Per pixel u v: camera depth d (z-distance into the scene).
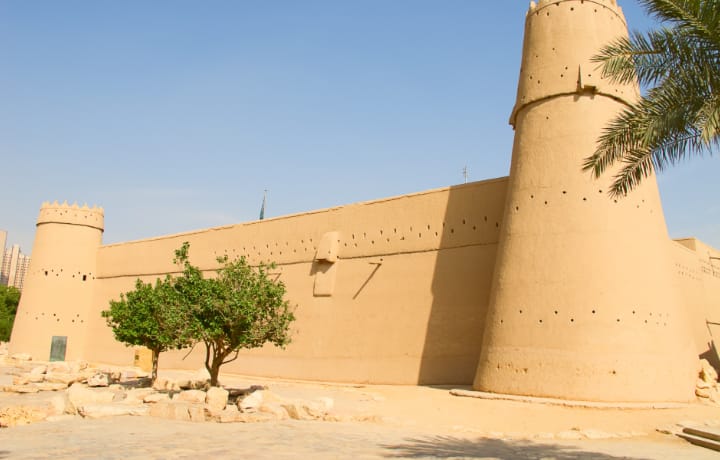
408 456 8.34
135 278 33.06
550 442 10.26
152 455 7.84
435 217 21.22
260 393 12.79
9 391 17.05
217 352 17.23
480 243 19.69
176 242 31.73
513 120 18.86
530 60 17.80
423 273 21.00
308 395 16.72
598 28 17.06
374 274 22.56
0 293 49.00
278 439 9.42
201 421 11.32
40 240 34.44
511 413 13.13
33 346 32.59
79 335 33.97
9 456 7.70
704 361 16.05
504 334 15.71
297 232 26.16
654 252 15.78
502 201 19.38
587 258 15.10
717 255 27.50
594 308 14.65
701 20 8.03
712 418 12.49
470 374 18.77
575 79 16.61
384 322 21.67
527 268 15.84
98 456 7.72
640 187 16.16
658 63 8.52
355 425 11.56
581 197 15.64
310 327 24.16
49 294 33.47
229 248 29.03
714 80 8.06
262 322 15.80
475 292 19.36
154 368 19.56
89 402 12.57
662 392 14.20
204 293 15.49
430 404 14.50
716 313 25.56
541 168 16.48
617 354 14.24
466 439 10.39
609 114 16.44
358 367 21.95
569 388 14.20
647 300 15.01
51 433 9.73
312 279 24.77
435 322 20.12
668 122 8.21
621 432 11.23
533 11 18.23
